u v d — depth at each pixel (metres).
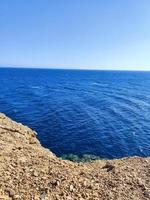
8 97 64.69
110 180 9.03
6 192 7.63
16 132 14.37
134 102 63.28
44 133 32.81
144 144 31.50
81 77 191.00
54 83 119.56
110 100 65.44
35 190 7.95
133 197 8.02
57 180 8.62
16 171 8.92
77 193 8.02
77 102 59.62
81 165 11.02
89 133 34.12
